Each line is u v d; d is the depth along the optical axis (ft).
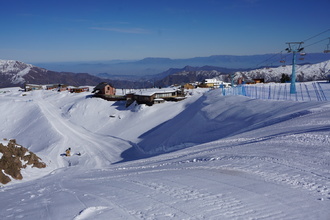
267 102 131.44
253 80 385.91
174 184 38.04
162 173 48.26
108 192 38.50
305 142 52.44
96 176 63.67
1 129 244.22
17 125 249.55
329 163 38.50
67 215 29.14
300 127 68.69
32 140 196.54
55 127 214.28
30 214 31.35
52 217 29.12
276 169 38.86
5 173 82.43
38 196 42.86
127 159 132.05
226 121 130.31
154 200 31.68
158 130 174.50
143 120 205.98
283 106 116.26
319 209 25.16
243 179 36.40
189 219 25.25
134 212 28.22
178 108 212.23
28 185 65.46
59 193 42.96
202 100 204.64
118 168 73.26
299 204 26.58
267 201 27.96
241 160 46.75
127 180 46.47
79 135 196.13
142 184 40.73
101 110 251.60
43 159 119.24
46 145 177.88
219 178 38.29
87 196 37.45
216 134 118.62
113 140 177.58
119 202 32.22
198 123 145.38
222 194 31.37
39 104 308.81
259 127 93.91
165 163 62.69
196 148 79.66
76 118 245.04
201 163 50.90
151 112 215.92
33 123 239.91
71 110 263.08
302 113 89.56
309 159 41.47
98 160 136.26
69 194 40.83
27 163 97.96
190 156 64.59
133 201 32.07
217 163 47.91
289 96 173.47
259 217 24.39
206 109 161.38
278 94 185.88
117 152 149.89
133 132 186.50
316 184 31.45
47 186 56.70
